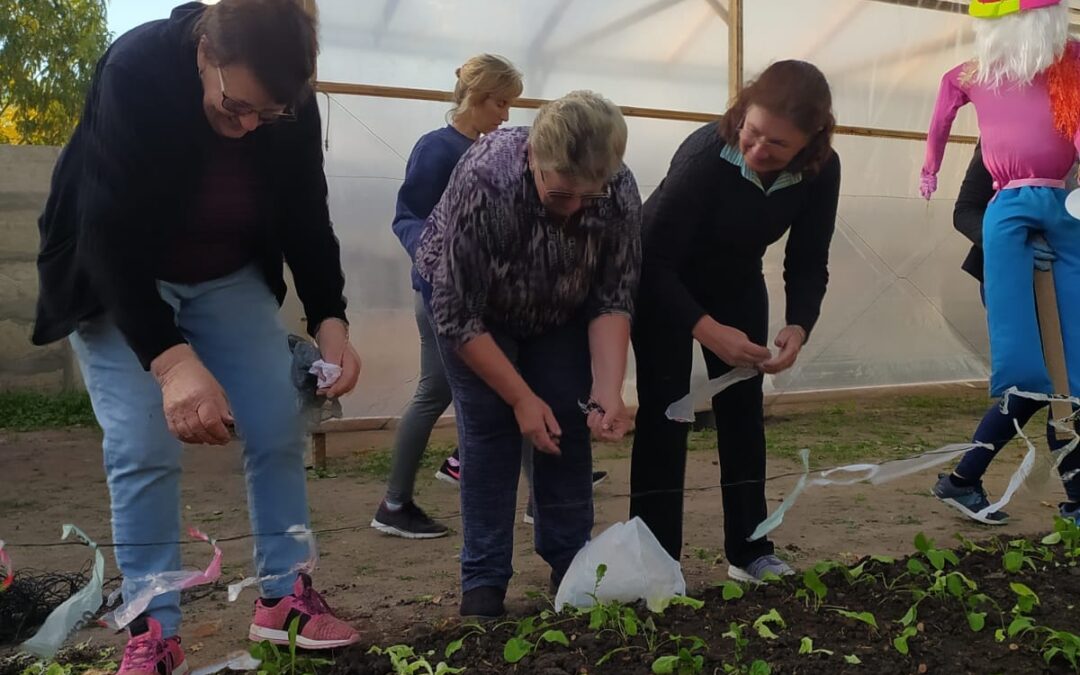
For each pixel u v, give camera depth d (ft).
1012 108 12.01
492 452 9.00
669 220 9.44
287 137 7.85
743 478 10.33
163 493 7.63
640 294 9.68
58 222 7.45
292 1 6.77
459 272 8.23
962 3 25.61
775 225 9.57
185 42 7.06
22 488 17.28
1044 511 14.19
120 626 7.26
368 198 20.16
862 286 25.49
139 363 7.58
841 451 19.69
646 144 22.95
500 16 21.03
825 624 8.34
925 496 15.38
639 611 8.58
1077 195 10.77
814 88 8.55
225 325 8.20
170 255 7.82
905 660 7.63
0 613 9.34
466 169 8.22
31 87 40.70
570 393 9.04
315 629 8.23
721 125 9.30
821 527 13.32
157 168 6.98
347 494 16.35
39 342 7.75
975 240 12.91
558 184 7.64
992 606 8.76
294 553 8.45
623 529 8.80
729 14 22.99
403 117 20.26
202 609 10.16
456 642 7.93
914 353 26.45
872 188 25.29
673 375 9.71
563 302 8.69
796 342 9.62
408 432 12.84
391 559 12.08
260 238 8.30
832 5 24.12
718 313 10.11
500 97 11.92
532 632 8.16
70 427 24.48
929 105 25.89
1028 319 11.91
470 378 8.84
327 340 8.55
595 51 22.21
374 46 19.99
